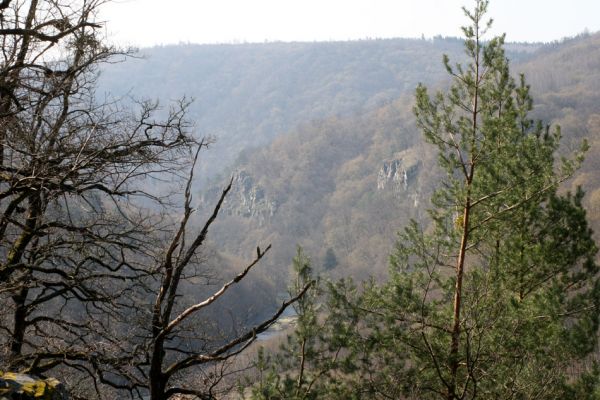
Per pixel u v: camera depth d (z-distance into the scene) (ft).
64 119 29.96
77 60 30.68
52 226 28.55
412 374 37.88
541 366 33.88
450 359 36.99
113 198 29.50
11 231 34.45
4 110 29.04
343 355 39.83
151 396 18.26
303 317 38.01
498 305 37.37
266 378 33.71
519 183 39.88
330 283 39.96
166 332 18.26
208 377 19.84
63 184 26.86
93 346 27.81
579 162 40.16
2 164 28.96
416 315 39.93
